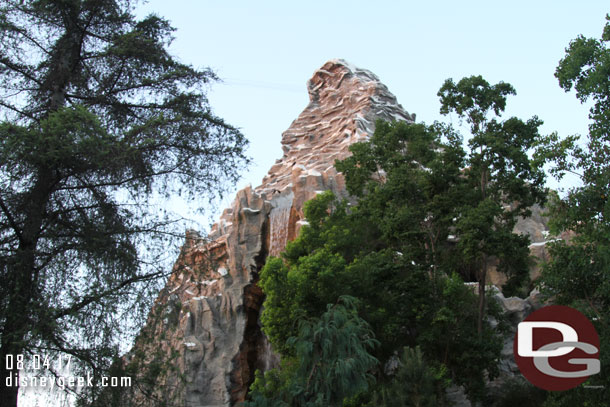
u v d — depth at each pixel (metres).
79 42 16.80
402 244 39.34
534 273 53.22
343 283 37.50
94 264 14.20
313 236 43.59
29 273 13.55
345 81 93.50
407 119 85.62
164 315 14.43
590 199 29.97
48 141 13.34
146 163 15.47
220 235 73.06
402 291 37.06
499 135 39.59
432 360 35.31
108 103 16.80
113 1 17.03
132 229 14.86
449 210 38.16
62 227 14.56
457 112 40.69
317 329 19.86
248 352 63.50
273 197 68.12
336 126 84.62
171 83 17.22
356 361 19.20
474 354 34.88
